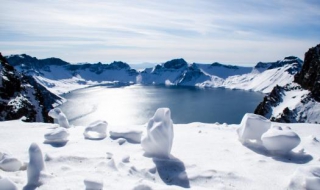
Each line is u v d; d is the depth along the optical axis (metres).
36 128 22.22
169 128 14.33
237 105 179.50
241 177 12.12
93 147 16.06
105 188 10.47
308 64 133.88
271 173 12.63
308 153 14.96
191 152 15.27
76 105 170.62
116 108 156.38
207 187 11.65
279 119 101.50
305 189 11.17
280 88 125.94
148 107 160.62
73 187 10.43
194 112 148.62
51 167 12.73
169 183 11.97
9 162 12.56
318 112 99.38
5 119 40.25
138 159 13.81
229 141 17.53
